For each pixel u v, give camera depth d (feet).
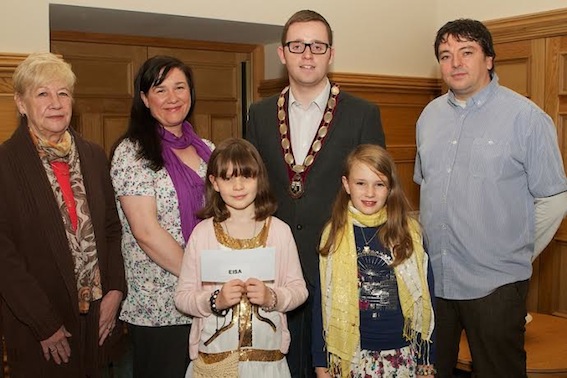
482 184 7.41
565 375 8.56
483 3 13.47
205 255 6.53
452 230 7.60
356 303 6.87
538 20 12.26
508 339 7.52
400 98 14.32
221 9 11.23
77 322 7.03
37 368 6.95
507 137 7.35
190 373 6.91
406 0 14.05
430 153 7.89
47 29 9.71
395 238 6.95
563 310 12.57
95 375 7.34
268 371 6.70
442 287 7.77
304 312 7.73
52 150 7.00
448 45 7.50
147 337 7.55
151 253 7.27
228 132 14.11
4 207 6.79
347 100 7.81
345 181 7.12
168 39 13.03
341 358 6.88
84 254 7.17
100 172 7.50
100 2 9.98
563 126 12.23
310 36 7.39
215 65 13.75
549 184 7.32
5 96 9.49
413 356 7.02
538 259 12.85
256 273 6.54
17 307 6.74
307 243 7.59
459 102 7.77
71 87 7.07
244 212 6.90
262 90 14.06
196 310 6.59
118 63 12.65
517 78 12.88
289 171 7.69
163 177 7.46
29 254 6.86
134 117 7.68
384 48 13.83
